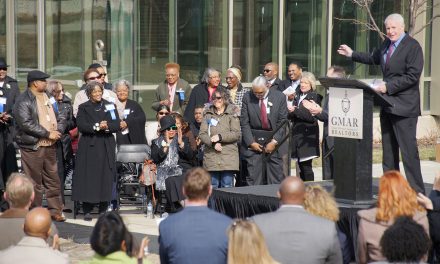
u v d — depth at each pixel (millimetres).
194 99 15844
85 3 19531
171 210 14062
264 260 6891
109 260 6812
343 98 10555
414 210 8242
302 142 14836
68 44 19672
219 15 21109
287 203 7855
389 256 6766
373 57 11508
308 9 22578
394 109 11180
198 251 7539
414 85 11266
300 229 7676
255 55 21750
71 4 19625
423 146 23141
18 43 19672
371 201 10586
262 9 21766
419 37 24188
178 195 13977
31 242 7352
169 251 7637
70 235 13164
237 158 14344
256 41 21734
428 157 21344
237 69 16031
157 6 20281
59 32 19703
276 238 7660
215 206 11922
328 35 22875
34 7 19656
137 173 15016
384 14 23688
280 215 7754
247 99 14430
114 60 19875
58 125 14367
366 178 10570
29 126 13883
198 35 20844
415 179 11391
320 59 22922
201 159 14875
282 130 14398
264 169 14391
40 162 14062
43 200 15773
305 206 8258
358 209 10125
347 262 9586
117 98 15633
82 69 19625
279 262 7582
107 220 6883
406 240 6715
